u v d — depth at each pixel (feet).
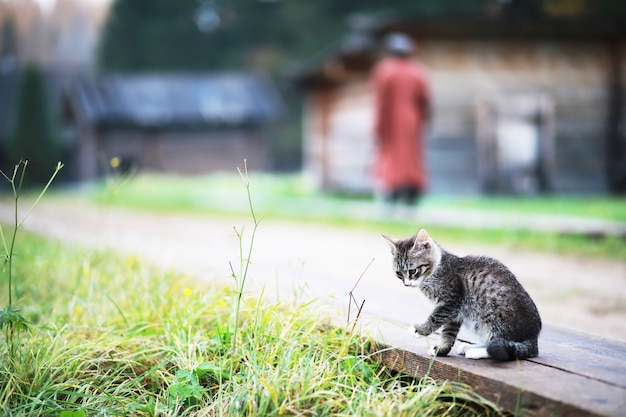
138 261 19.35
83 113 126.41
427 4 131.44
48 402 10.67
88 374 11.71
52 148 126.72
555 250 29.27
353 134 66.33
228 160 132.36
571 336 11.89
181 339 12.55
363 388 10.76
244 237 34.71
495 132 58.29
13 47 229.66
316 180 70.03
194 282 16.19
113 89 131.85
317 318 12.70
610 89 58.70
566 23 56.80
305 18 167.84
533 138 58.85
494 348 9.90
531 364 9.98
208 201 62.39
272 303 13.50
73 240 25.85
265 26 177.99
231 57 175.94
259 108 132.77
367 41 59.98
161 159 129.08
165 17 183.42
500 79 58.29
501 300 10.28
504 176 58.65
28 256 21.07
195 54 180.86
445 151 58.03
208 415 10.57
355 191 66.13
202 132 130.93
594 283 22.54
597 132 58.85
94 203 63.87
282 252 28.78
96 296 15.97
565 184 58.80
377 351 11.23
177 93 133.90
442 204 49.14
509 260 27.43
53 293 17.12
